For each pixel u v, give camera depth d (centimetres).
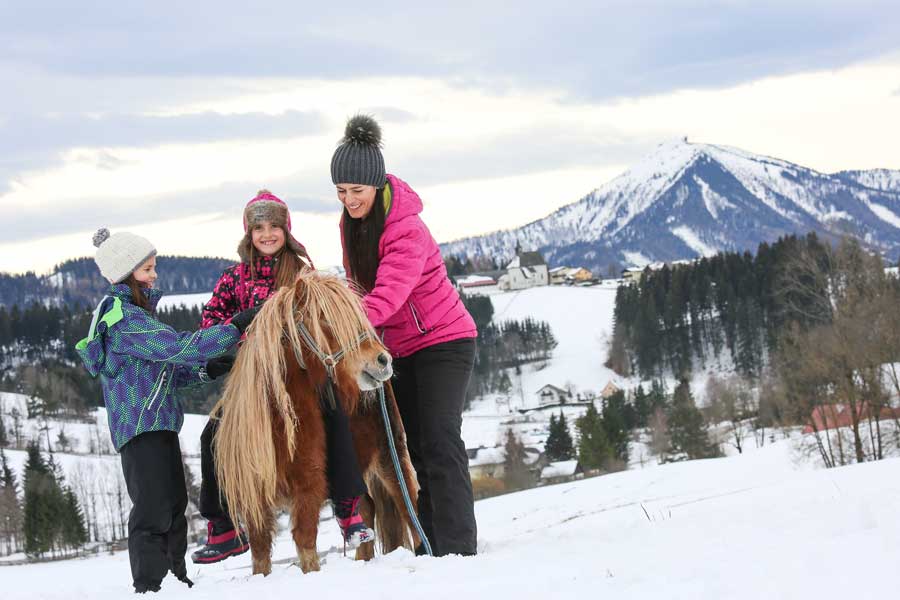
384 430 587
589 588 402
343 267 637
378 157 601
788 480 1689
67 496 5775
